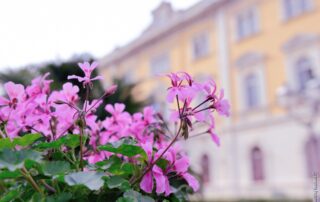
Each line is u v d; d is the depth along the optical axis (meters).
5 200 1.15
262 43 17.03
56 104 1.31
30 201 1.16
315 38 14.93
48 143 1.19
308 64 15.22
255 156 16.73
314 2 15.16
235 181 17.19
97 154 1.42
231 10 18.59
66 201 1.08
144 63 23.55
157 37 22.53
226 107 1.34
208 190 18.08
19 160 1.02
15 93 1.35
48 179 1.16
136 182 1.23
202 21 20.08
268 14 16.95
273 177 15.71
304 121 14.62
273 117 16.06
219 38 19.00
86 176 1.08
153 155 1.26
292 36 15.80
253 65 17.30
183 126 1.26
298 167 14.76
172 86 1.28
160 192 1.18
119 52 25.30
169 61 21.80
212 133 1.54
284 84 15.62
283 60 16.08
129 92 4.49
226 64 18.38
